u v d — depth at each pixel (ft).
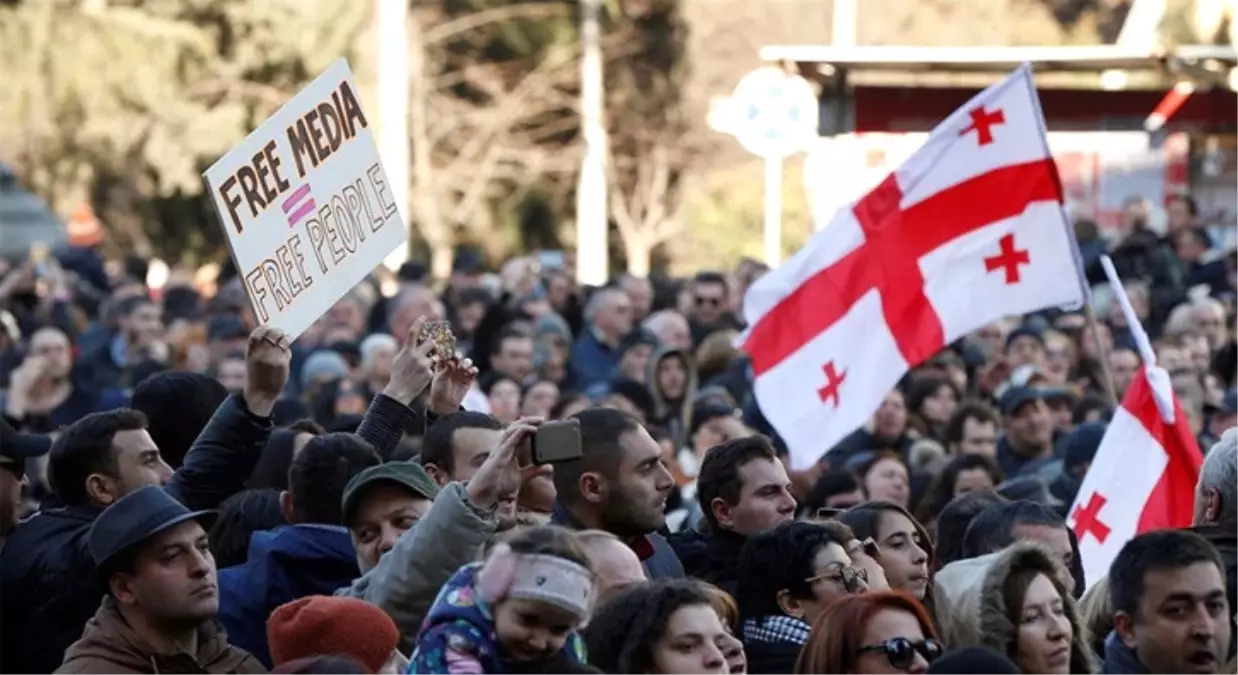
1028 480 72.02
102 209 281.95
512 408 98.58
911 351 76.59
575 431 44.32
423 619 43.45
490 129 284.41
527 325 113.19
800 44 303.89
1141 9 272.51
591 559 40.34
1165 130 154.92
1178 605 46.09
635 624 41.55
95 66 274.57
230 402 51.67
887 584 52.60
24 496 57.36
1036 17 328.90
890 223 76.69
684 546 56.13
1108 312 130.41
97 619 44.45
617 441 52.90
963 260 76.84
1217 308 122.21
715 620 41.63
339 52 280.31
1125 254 142.31
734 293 144.97
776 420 76.28
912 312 76.59
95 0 276.41
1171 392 68.54
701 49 301.22
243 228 54.39
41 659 49.14
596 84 273.75
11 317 136.98
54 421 105.29
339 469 51.47
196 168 277.85
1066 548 54.70
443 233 281.74
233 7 279.28
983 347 125.49
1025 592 47.03
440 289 187.32
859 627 42.63
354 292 154.30
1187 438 68.33
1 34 272.92
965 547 55.62
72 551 49.11
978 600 47.14
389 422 54.95
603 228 271.49
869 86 147.02
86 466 50.16
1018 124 76.64
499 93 286.66
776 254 169.37
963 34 314.96
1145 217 144.05
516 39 292.81
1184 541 46.39
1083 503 68.90
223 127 277.64
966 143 76.74
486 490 43.86
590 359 122.52
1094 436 82.12
